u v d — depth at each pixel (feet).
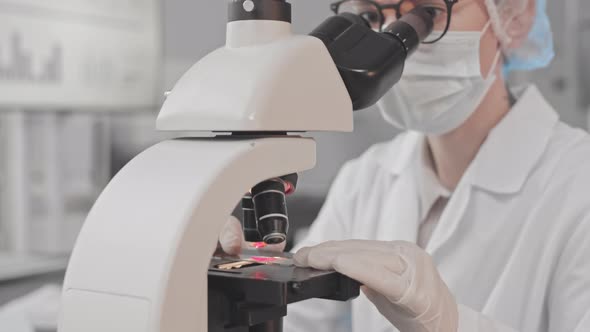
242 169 2.11
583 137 3.99
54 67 8.50
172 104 2.24
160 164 2.19
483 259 3.91
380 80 2.43
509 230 3.88
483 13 3.67
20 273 7.75
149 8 9.62
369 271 2.33
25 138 8.21
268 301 2.11
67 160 8.68
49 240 8.46
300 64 2.19
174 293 1.97
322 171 10.18
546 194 3.78
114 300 2.01
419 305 2.41
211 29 10.23
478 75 3.69
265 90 2.09
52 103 8.52
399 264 2.43
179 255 1.97
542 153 3.94
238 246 2.75
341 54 2.44
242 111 2.06
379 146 4.90
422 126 3.95
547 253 3.65
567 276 3.51
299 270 2.35
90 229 2.13
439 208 4.34
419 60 3.67
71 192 8.72
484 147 4.03
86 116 8.93
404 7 3.42
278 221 2.19
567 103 9.26
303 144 2.31
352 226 4.69
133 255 2.02
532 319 3.66
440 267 4.00
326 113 2.25
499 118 4.13
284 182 2.37
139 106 9.64
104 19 9.07
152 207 2.06
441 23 3.54
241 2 2.27
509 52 4.06
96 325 2.04
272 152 2.20
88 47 8.91
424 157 4.41
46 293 6.56
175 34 9.94
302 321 4.67
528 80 9.15
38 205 8.38
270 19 2.26
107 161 9.18
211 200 2.04
